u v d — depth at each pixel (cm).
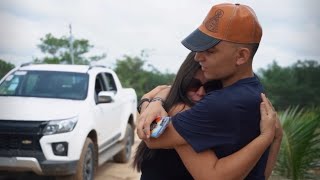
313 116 605
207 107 181
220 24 179
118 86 888
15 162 586
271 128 183
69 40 2583
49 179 696
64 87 721
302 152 587
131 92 971
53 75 745
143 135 191
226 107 180
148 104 221
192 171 184
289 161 598
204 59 186
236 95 183
